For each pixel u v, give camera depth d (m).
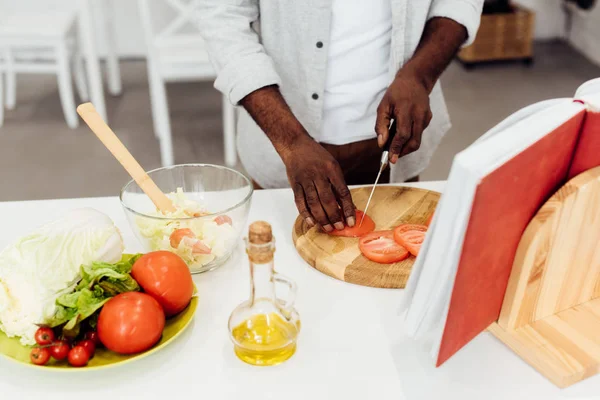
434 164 3.04
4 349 0.82
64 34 3.24
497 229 0.72
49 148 3.26
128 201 1.05
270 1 1.28
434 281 0.73
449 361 0.84
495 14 4.04
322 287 0.98
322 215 1.04
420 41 1.34
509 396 0.79
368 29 1.33
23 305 0.81
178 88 4.04
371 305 0.95
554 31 4.62
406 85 1.19
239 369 0.83
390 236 1.05
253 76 1.19
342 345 0.87
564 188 0.78
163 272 0.85
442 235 0.70
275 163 1.46
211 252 0.99
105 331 0.80
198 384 0.81
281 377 0.81
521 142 0.70
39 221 1.16
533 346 0.83
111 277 0.84
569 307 0.89
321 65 1.32
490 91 3.82
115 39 4.06
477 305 0.78
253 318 0.83
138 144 3.29
